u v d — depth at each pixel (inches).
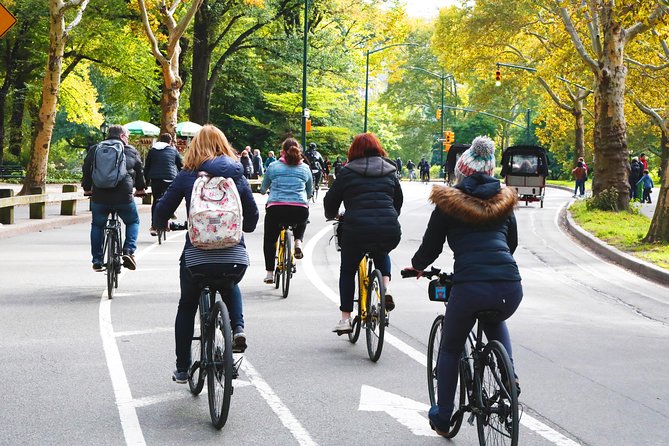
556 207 1974.7
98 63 2687.0
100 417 339.0
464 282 288.5
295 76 3134.8
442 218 294.8
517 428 262.4
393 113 5925.2
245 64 3105.3
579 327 556.1
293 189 623.5
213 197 336.8
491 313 288.8
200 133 350.3
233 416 343.9
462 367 304.0
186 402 362.0
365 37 3294.8
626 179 1545.3
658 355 474.9
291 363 434.3
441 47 2871.6
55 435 315.6
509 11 2620.6
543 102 4028.1
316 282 709.9
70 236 1047.0
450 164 2839.6
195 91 2647.6
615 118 1541.6
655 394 390.6
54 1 1574.8
